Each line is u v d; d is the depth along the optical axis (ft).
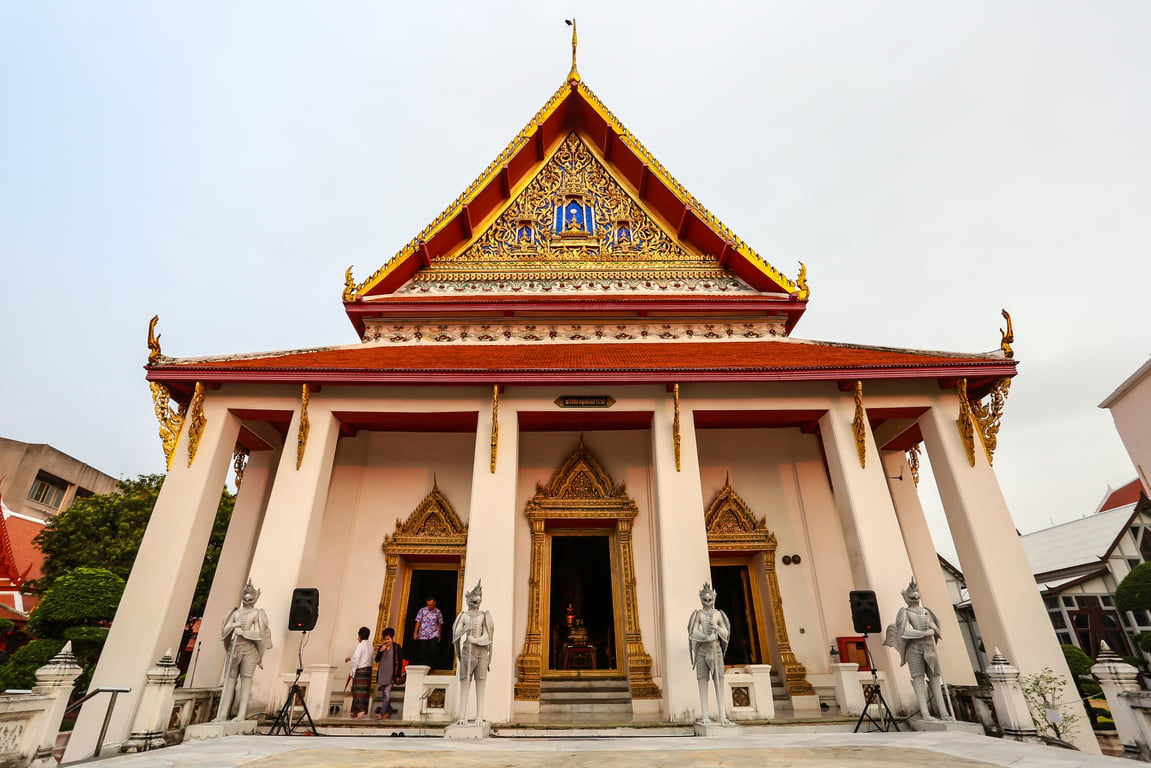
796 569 40.96
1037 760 19.27
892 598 33.30
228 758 20.75
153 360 36.06
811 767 18.72
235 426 38.01
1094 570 85.61
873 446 36.65
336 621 38.73
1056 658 31.32
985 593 33.42
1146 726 21.81
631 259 52.75
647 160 53.67
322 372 36.19
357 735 29.19
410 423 39.96
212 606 39.09
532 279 51.55
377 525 41.42
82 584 51.78
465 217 52.06
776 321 49.01
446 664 39.60
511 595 32.96
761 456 44.29
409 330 47.96
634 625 37.99
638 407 37.96
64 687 22.09
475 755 21.97
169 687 27.14
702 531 34.60
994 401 37.14
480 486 35.47
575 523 41.52
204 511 34.78
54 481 109.91
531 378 36.37
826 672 38.14
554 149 57.47
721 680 28.96
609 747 24.09
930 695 30.32
